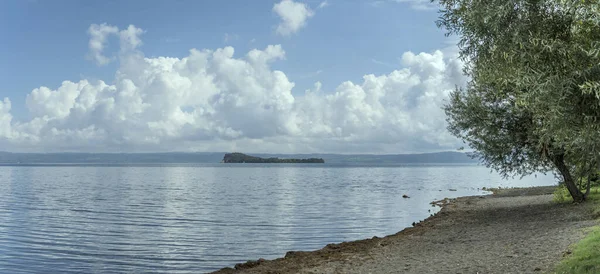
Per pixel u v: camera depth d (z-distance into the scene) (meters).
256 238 27.23
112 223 35.34
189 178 140.50
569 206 27.08
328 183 104.81
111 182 110.94
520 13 8.32
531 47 8.12
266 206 48.88
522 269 12.16
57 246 25.34
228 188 86.81
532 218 24.59
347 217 37.25
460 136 26.88
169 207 48.66
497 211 31.45
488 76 9.82
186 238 27.64
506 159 26.78
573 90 7.69
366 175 164.88
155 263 20.66
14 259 21.94
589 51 7.20
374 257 17.33
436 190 71.50
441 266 14.01
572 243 14.35
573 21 7.88
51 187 88.62
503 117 24.94
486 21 8.33
